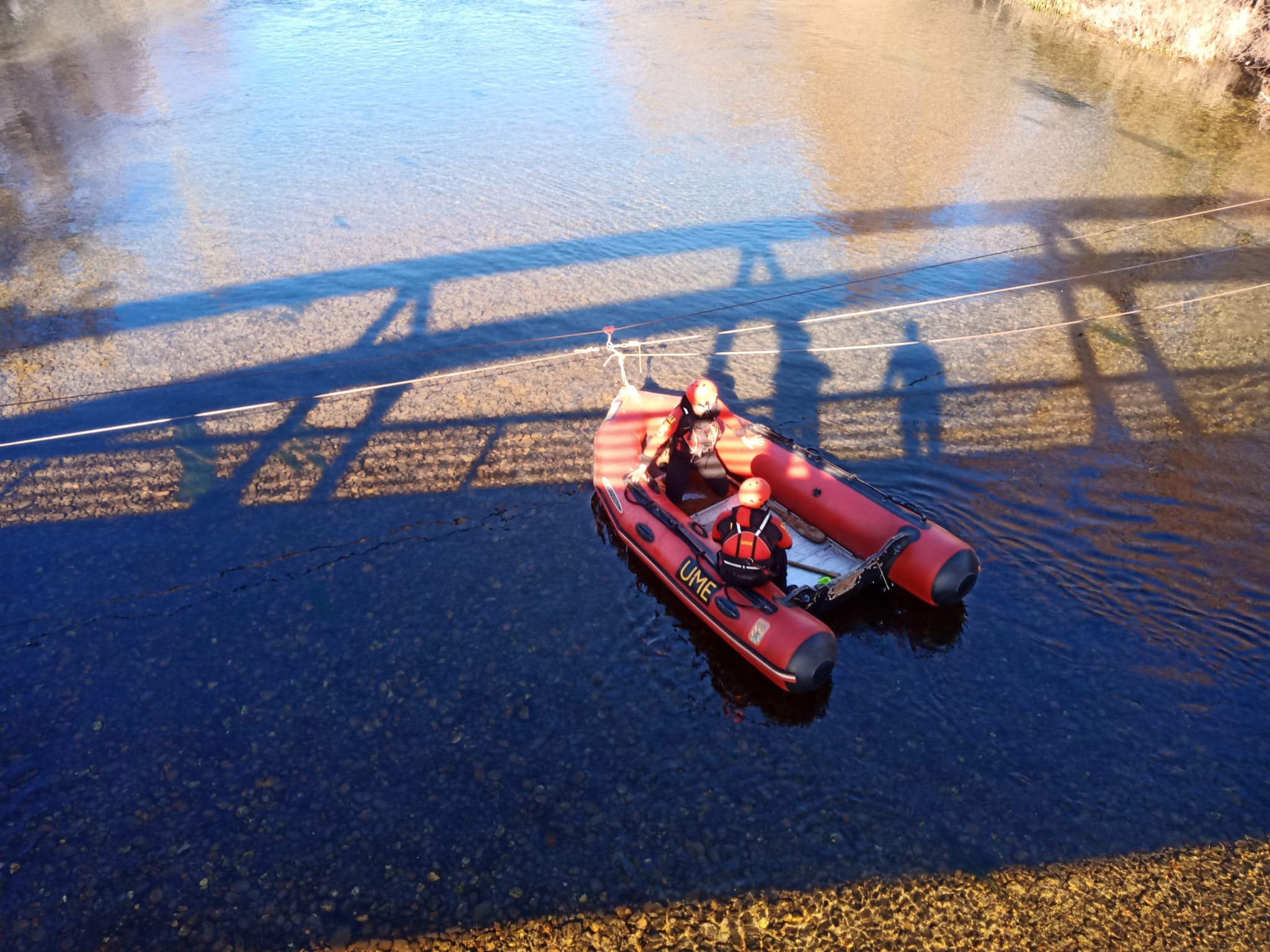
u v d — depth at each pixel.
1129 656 6.21
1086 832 5.11
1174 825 5.14
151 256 12.07
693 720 5.84
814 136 16.55
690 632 6.50
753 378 9.55
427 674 6.14
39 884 4.87
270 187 14.13
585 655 6.30
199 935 4.62
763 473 7.24
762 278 11.62
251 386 9.37
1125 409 8.98
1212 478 7.94
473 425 8.82
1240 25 20.66
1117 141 16.52
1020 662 6.20
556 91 18.72
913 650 6.31
